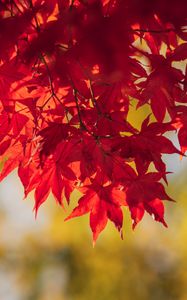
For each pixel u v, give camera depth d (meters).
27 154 1.41
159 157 1.38
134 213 1.42
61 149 1.38
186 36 1.33
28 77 1.33
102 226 1.43
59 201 1.42
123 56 1.14
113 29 1.15
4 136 1.38
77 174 1.41
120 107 1.39
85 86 1.37
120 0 1.24
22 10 1.32
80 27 1.16
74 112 1.40
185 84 1.36
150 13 1.16
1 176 1.42
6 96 1.34
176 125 1.39
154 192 1.40
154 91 1.36
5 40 1.27
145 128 1.38
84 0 1.27
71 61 1.27
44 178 1.41
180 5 1.15
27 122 1.38
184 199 3.28
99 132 1.39
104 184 1.43
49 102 1.39
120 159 1.40
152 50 1.39
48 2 1.32
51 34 1.23
